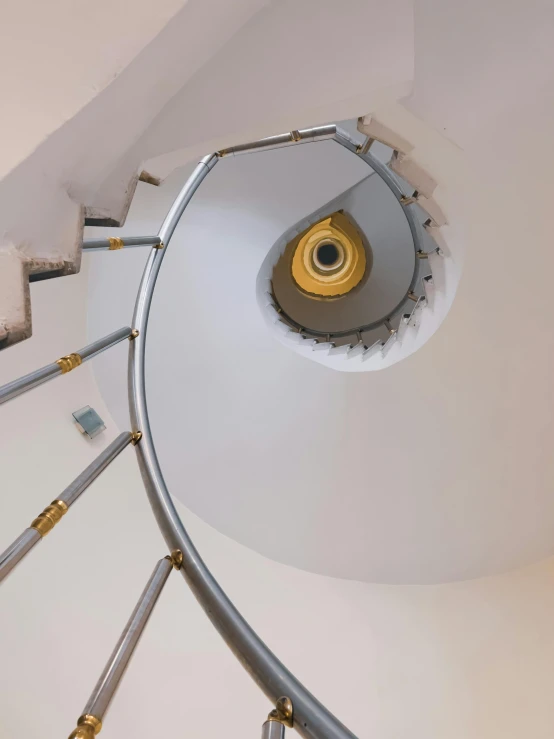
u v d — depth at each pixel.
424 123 1.79
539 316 2.12
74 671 1.68
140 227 2.84
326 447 2.90
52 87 0.65
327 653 2.29
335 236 5.98
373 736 2.03
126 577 2.04
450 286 2.31
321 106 1.22
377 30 1.08
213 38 0.82
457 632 2.40
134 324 1.55
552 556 2.48
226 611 0.91
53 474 2.03
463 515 2.69
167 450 2.74
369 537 2.76
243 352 3.05
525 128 1.67
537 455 2.45
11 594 1.71
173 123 1.03
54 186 0.77
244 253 3.24
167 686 1.88
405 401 2.73
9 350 2.04
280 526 2.77
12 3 0.65
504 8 1.43
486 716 2.09
